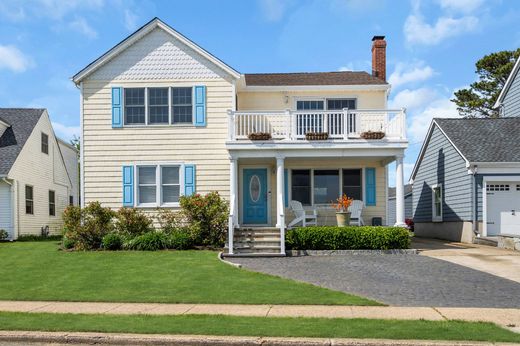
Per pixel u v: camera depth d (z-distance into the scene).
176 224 19.05
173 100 20.11
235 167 18.67
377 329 7.76
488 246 19.42
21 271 13.64
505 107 28.30
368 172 21.00
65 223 18.78
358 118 18.95
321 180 21.14
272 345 7.27
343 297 10.26
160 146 19.92
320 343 7.18
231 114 18.83
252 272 13.13
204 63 20.08
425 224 27.69
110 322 8.45
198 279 12.25
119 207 19.75
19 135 26.48
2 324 8.38
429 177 26.94
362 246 17.05
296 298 10.20
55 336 7.75
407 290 10.99
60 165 31.97
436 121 24.91
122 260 15.21
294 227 18.78
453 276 12.46
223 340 7.38
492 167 20.88
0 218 24.25
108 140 19.92
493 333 7.50
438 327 7.87
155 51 20.11
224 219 18.09
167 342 7.46
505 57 39.81
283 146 18.44
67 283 12.04
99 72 20.05
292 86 21.36
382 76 23.89
